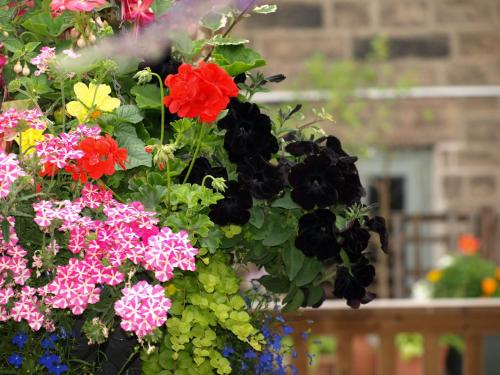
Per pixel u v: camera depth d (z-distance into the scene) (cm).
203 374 267
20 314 240
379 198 998
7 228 234
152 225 247
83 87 266
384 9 995
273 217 274
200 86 249
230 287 269
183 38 288
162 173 274
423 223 1012
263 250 279
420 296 806
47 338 259
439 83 1000
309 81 975
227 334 289
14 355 258
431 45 998
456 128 1000
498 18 1002
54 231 255
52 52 264
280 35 986
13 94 294
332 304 591
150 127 291
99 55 269
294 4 991
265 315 297
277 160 286
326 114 299
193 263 241
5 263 240
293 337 557
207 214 271
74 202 249
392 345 591
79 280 239
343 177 268
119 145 269
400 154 1010
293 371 303
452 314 595
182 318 261
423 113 993
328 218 264
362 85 979
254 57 299
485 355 666
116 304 233
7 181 229
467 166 1000
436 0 998
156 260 237
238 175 268
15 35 298
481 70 1000
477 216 977
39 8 310
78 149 250
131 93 285
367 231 269
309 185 265
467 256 820
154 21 288
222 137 280
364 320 587
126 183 278
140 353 264
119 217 240
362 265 279
